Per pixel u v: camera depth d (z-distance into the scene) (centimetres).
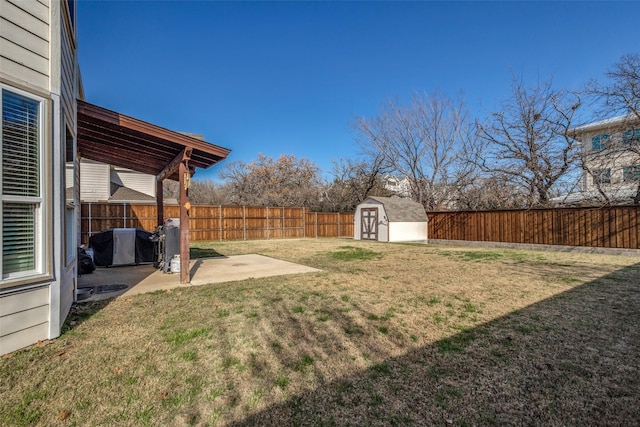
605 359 271
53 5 311
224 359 270
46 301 306
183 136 558
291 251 1167
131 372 246
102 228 1357
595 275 652
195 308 420
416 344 304
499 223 1359
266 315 391
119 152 677
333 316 388
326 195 2612
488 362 266
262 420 190
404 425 186
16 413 194
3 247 271
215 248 1280
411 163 2148
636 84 1084
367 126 2277
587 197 1299
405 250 1211
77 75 503
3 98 268
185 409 200
